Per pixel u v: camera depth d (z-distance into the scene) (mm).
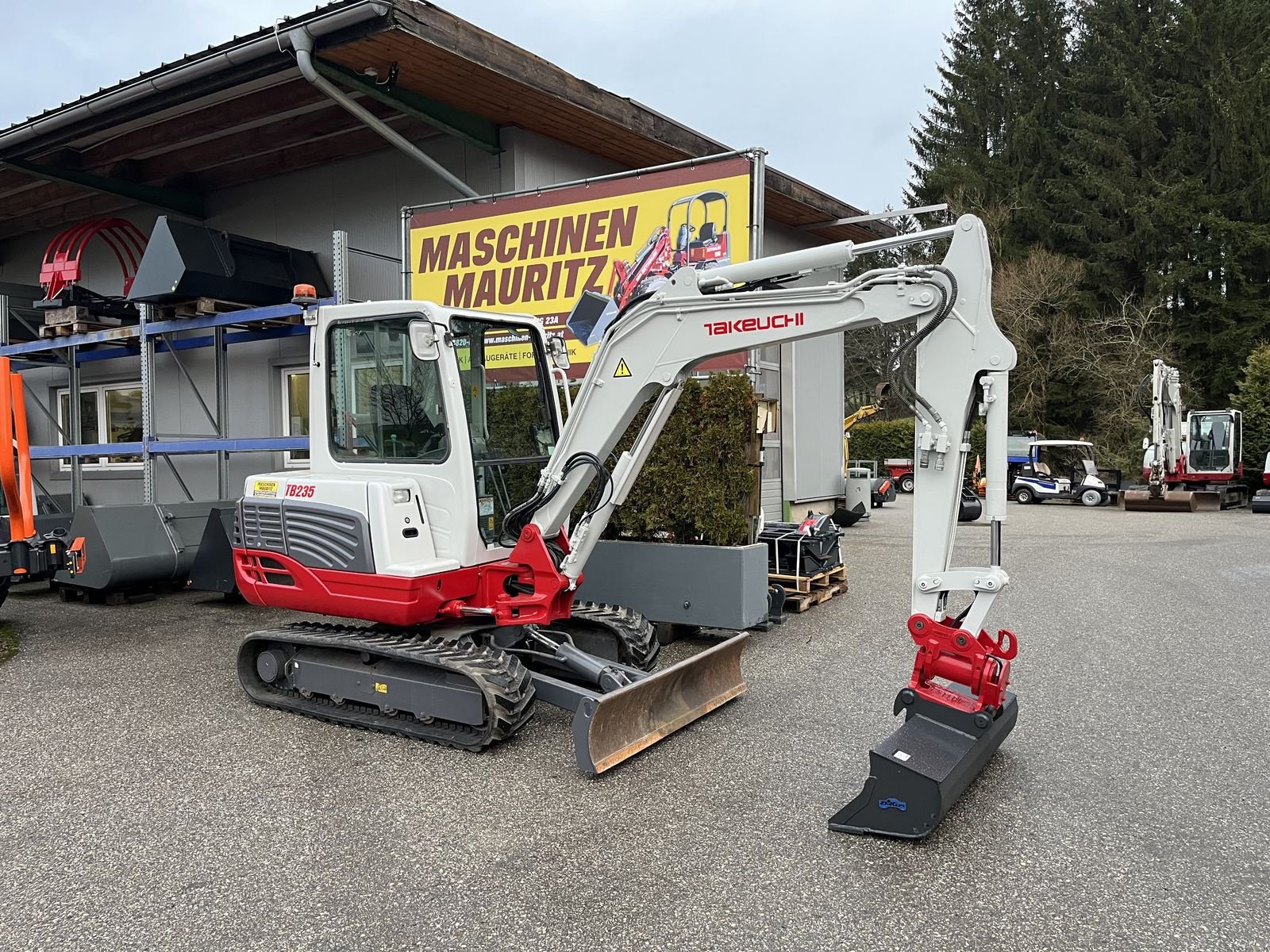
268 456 10375
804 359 12664
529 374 5555
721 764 4277
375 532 4715
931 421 3756
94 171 10547
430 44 7191
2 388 7051
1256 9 30766
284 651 5219
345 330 5180
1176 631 7094
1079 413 28625
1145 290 29641
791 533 8086
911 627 3814
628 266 8289
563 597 4992
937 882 3168
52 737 4703
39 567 7520
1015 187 32312
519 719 4441
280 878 3205
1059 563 10867
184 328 8781
